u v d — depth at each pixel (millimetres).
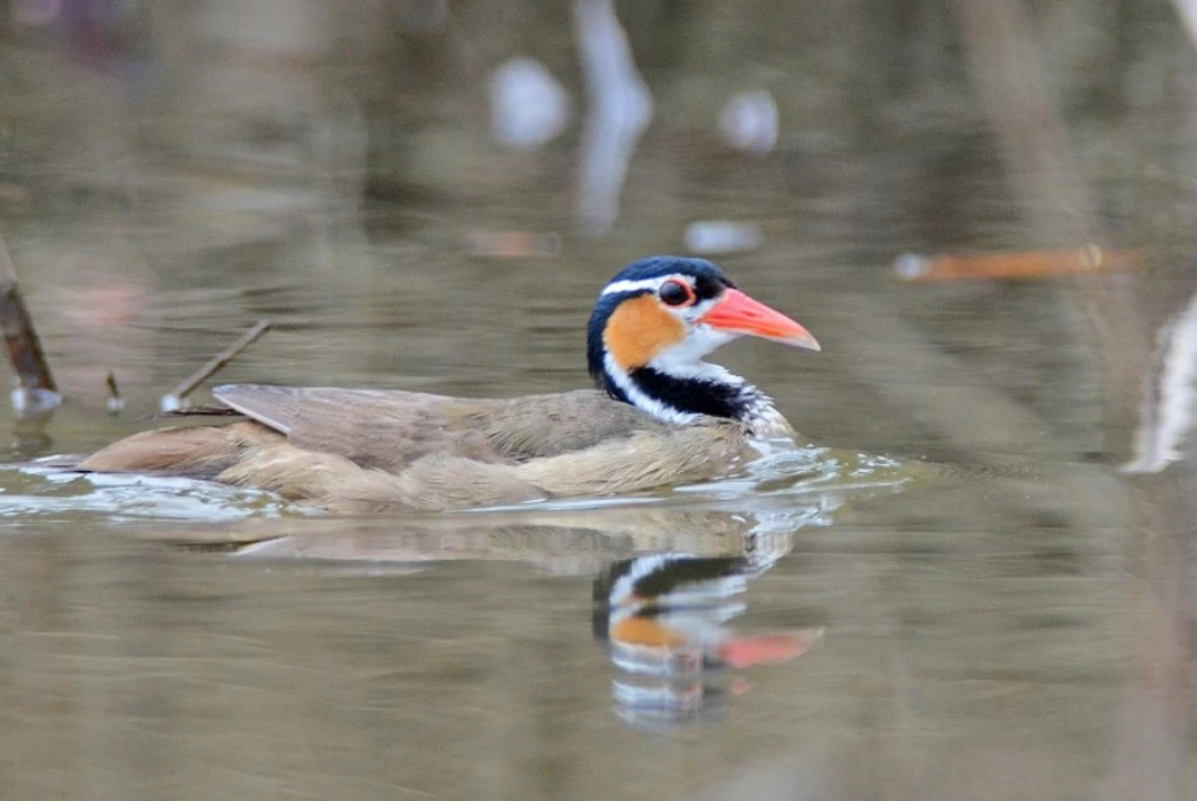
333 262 18875
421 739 8766
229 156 23609
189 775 8406
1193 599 10500
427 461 12523
